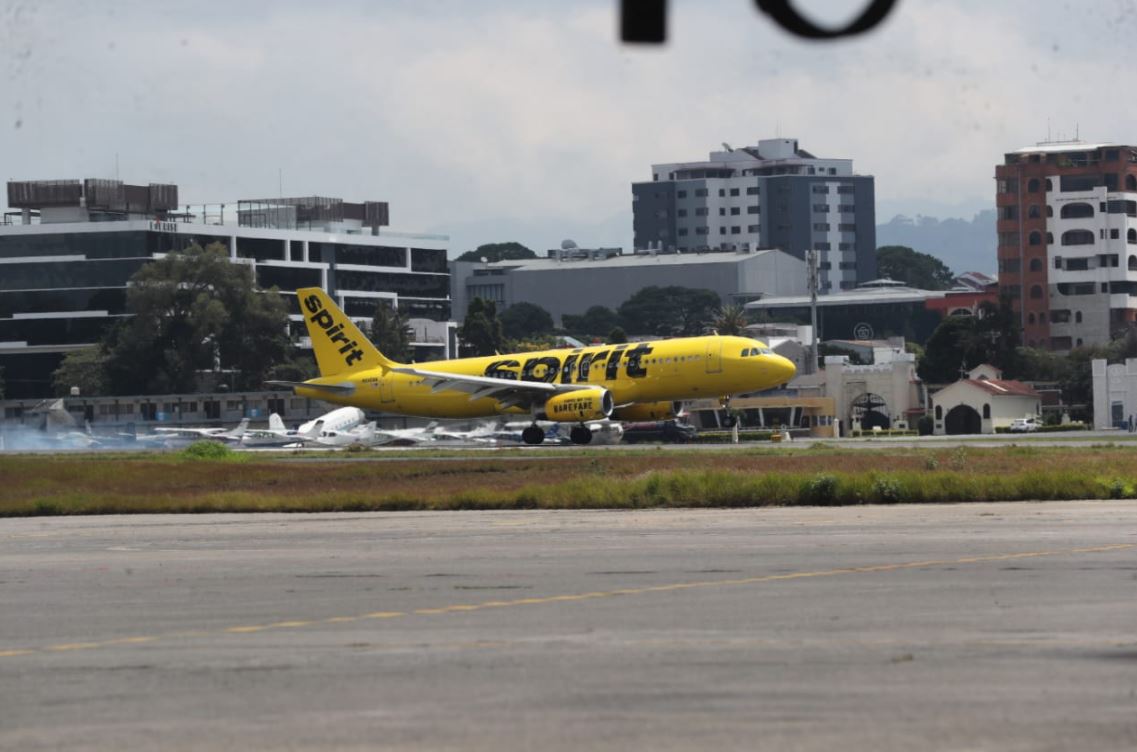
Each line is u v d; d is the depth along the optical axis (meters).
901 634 74.88
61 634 81.56
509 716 58.12
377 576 104.31
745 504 171.25
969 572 98.50
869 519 144.88
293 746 54.25
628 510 168.00
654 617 82.00
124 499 192.62
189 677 67.81
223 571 110.69
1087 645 70.88
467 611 85.94
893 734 53.88
